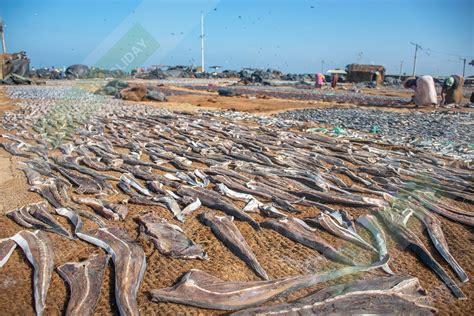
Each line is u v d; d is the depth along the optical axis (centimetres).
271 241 713
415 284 538
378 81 6669
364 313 468
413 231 733
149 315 503
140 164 1145
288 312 466
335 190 940
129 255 627
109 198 899
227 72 8769
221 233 725
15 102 2580
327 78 7800
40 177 1009
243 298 520
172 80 6362
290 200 878
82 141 1439
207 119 2012
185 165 1148
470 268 618
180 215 803
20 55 5156
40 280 568
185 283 542
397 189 927
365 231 732
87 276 571
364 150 1352
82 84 4078
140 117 2019
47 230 728
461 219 771
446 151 1316
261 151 1306
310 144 1420
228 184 966
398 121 1978
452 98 2859
